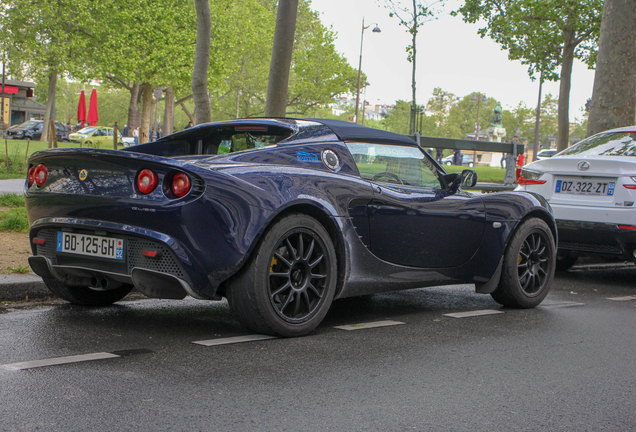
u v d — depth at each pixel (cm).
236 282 336
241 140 412
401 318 430
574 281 643
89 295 425
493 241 460
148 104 4225
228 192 321
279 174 347
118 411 232
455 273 444
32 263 381
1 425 214
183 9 3797
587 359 338
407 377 293
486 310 471
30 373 272
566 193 628
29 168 373
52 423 218
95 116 2334
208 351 321
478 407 256
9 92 5162
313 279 366
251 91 5625
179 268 322
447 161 4894
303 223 349
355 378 287
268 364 303
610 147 667
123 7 3725
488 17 2091
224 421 227
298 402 251
